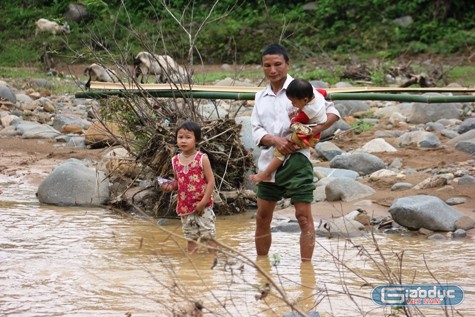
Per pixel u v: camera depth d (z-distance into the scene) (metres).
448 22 27.12
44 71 23.58
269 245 6.81
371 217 8.02
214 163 8.62
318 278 6.14
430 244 7.24
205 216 7.03
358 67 21.81
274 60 6.55
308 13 28.58
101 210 8.71
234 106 14.12
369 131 12.66
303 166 6.50
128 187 8.66
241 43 27.27
